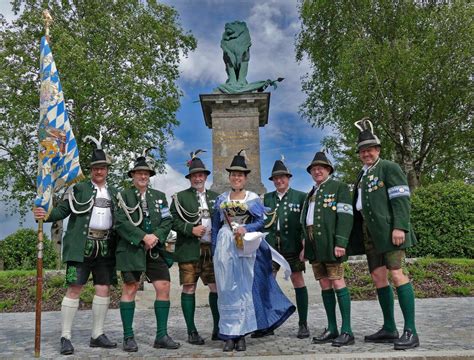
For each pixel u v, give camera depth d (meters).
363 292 11.07
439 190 14.23
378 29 23.80
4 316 9.98
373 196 6.04
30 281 12.36
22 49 23.77
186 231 6.55
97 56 24.50
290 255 6.97
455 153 25.61
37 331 5.86
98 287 6.55
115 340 6.95
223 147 17.80
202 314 9.44
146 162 6.63
